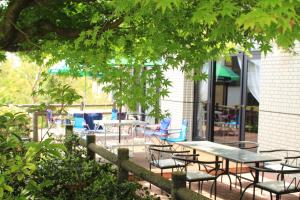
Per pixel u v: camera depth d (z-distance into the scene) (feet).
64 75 13.55
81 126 32.83
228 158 18.44
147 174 11.65
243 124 29.43
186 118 34.88
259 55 28.04
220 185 22.17
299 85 23.15
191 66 13.00
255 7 5.79
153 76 12.45
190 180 17.78
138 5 8.16
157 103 12.86
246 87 29.22
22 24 12.37
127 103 12.18
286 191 16.14
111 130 34.32
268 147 25.35
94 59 11.81
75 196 13.02
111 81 12.22
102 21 12.06
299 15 5.78
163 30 10.38
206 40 11.79
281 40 6.14
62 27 12.64
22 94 47.34
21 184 9.20
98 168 15.08
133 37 11.33
